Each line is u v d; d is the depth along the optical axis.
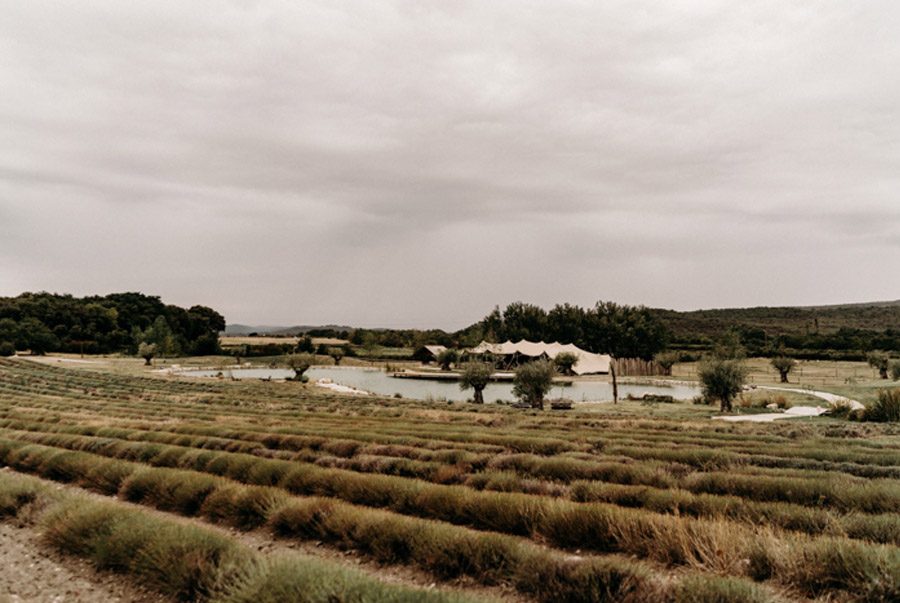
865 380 56.19
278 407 33.72
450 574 6.54
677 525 7.14
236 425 21.86
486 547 6.57
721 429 24.05
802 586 5.88
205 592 5.76
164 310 148.50
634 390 60.50
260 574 5.43
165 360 101.75
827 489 10.05
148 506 10.30
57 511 8.25
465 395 56.34
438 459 14.58
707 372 37.00
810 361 90.81
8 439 15.84
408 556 7.03
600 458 14.85
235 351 121.38
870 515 8.29
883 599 5.38
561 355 80.12
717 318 173.88
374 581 5.19
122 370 73.31
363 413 31.27
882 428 24.14
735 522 8.10
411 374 78.19
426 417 28.80
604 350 111.06
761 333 125.75
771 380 60.66
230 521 8.98
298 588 5.12
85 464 12.66
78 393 40.75
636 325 109.38
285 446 17.12
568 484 12.12
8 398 34.12
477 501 8.80
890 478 12.86
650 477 11.86
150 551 6.40
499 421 26.81
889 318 153.88
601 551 7.47
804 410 36.06
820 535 7.49
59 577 6.47
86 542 7.16
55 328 114.56
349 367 101.44
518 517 8.36
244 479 11.98
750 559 6.37
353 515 7.90
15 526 8.67
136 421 22.25
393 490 9.84
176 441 17.06
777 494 10.41
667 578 6.12
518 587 6.03
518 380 41.25
